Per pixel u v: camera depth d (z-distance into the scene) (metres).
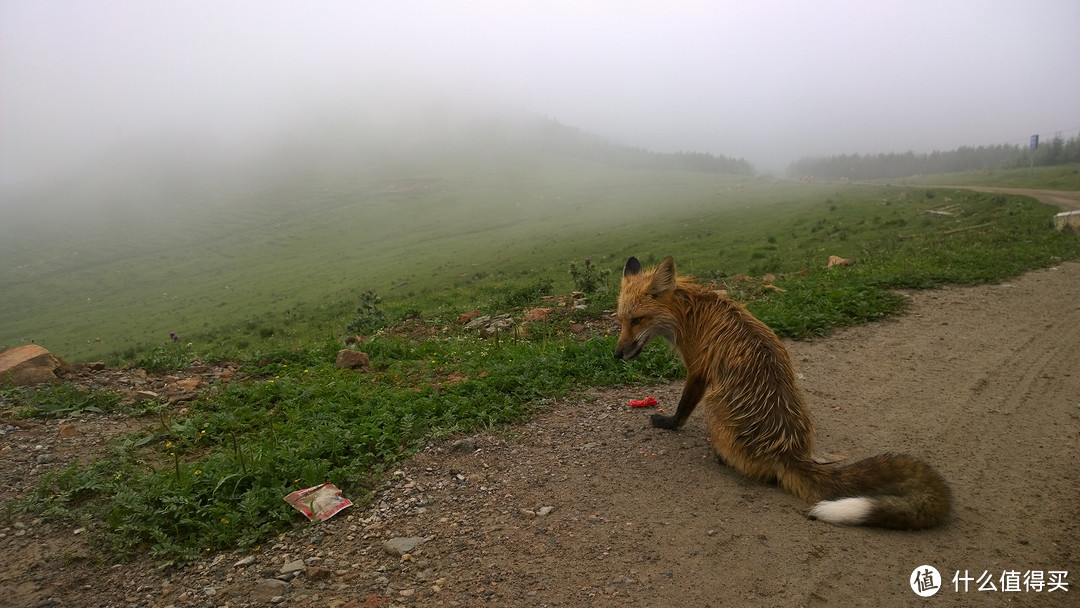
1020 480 1.66
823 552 1.35
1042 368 2.50
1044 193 14.95
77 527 1.55
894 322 3.27
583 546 1.39
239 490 1.64
